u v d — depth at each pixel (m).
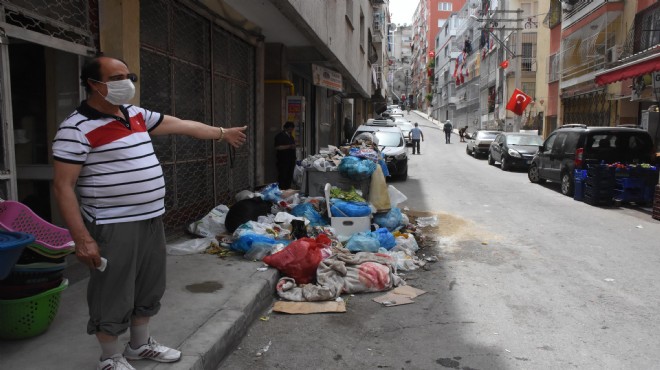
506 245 7.69
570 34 23.91
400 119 44.81
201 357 3.40
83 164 2.71
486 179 16.92
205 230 6.95
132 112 2.97
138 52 5.55
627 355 3.97
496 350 4.05
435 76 85.94
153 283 3.10
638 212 10.77
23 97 5.20
